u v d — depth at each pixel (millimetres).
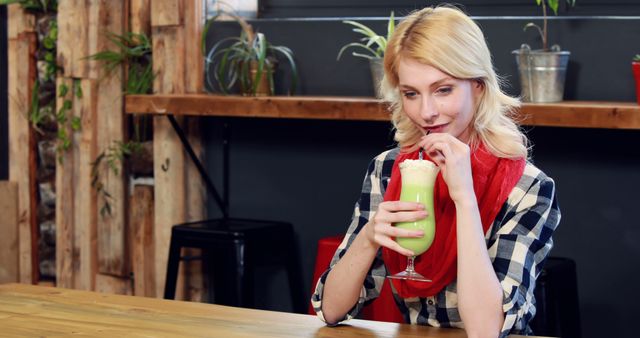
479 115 1900
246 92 3688
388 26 3564
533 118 3043
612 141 3357
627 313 3381
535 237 1865
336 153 3832
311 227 3904
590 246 3416
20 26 4492
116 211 4281
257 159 3998
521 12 3598
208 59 4020
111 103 4223
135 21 4160
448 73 1781
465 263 1753
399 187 1973
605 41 3354
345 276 1865
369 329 1806
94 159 4297
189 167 4090
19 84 4520
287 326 1821
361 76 3760
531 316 1904
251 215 4023
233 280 3576
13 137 4578
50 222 4590
